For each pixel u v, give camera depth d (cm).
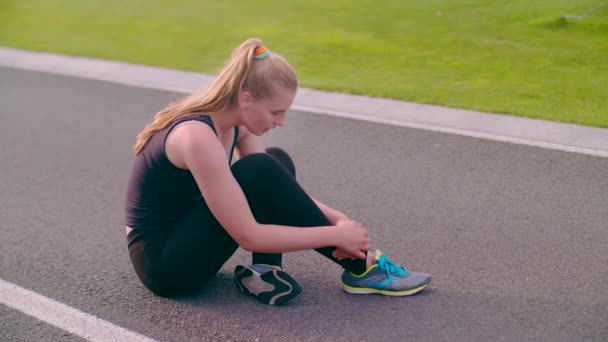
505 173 447
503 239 361
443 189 431
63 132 596
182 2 1170
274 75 260
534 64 696
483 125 537
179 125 268
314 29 912
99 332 299
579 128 516
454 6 955
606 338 271
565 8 870
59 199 457
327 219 287
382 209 410
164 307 312
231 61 267
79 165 518
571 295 304
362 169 474
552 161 460
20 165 526
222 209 267
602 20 809
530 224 376
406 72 705
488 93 617
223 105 269
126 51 879
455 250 353
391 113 582
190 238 284
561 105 571
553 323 283
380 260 310
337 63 757
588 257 337
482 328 283
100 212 432
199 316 303
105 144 561
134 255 297
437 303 303
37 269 361
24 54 901
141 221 292
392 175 459
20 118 643
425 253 351
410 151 498
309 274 335
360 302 308
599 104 569
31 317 316
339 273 336
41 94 718
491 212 394
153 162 277
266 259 306
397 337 281
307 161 495
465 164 467
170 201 286
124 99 680
